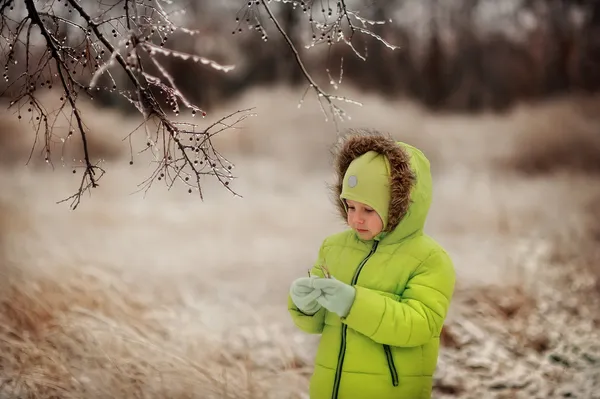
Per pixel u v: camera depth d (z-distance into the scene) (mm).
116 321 4762
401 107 20172
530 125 17312
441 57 28891
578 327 5578
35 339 4461
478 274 6703
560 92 26359
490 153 17188
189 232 9750
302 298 2818
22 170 14742
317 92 3879
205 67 24016
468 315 5688
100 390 3672
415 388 2871
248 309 5910
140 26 3287
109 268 6566
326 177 15742
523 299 6102
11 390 3711
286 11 20422
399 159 2840
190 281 7062
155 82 3232
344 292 2715
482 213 10070
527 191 12492
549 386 4480
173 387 3729
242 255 8328
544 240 8070
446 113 27328
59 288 5367
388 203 2863
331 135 17688
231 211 11398
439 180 14875
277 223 10414
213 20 24328
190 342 4605
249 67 26078
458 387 4504
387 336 2727
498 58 28547
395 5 28688
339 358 2877
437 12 29578
